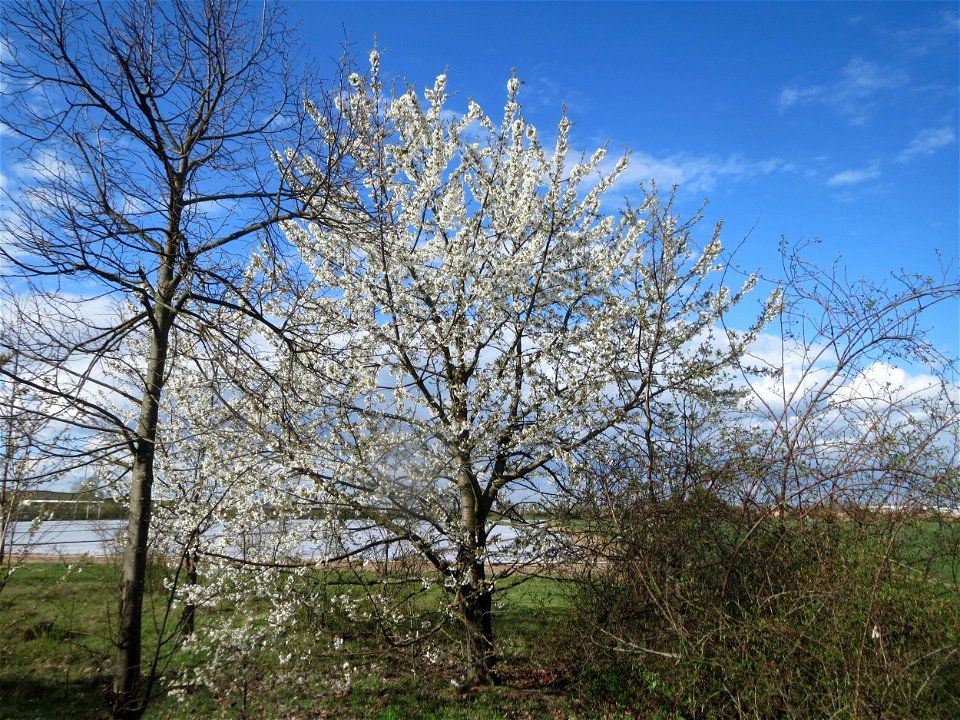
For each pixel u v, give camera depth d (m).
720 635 5.53
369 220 6.36
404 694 7.50
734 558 5.95
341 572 7.66
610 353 7.13
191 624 7.45
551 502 7.56
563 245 7.43
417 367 7.38
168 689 6.62
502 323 7.35
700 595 6.05
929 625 4.93
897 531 5.14
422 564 7.71
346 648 7.51
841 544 5.41
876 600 4.89
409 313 7.25
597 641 6.92
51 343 5.16
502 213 7.67
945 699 4.87
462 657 7.92
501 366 7.25
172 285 5.97
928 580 5.25
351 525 7.36
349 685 7.30
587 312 7.51
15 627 8.73
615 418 7.04
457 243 7.35
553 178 7.53
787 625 5.32
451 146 7.49
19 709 6.71
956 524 5.36
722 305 7.69
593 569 7.29
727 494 6.24
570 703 7.11
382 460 6.86
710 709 5.79
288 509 6.96
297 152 6.31
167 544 7.83
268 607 7.60
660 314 7.14
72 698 7.12
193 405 8.34
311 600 7.16
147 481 5.89
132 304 7.59
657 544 6.39
